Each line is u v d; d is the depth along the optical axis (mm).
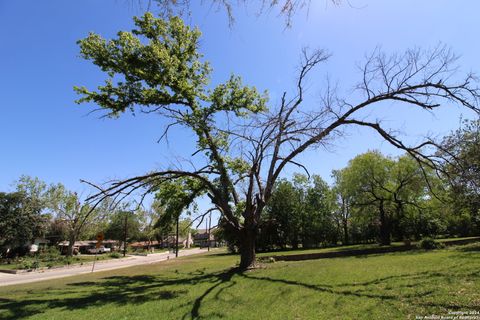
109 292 15188
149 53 18969
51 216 56781
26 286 20125
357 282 12125
